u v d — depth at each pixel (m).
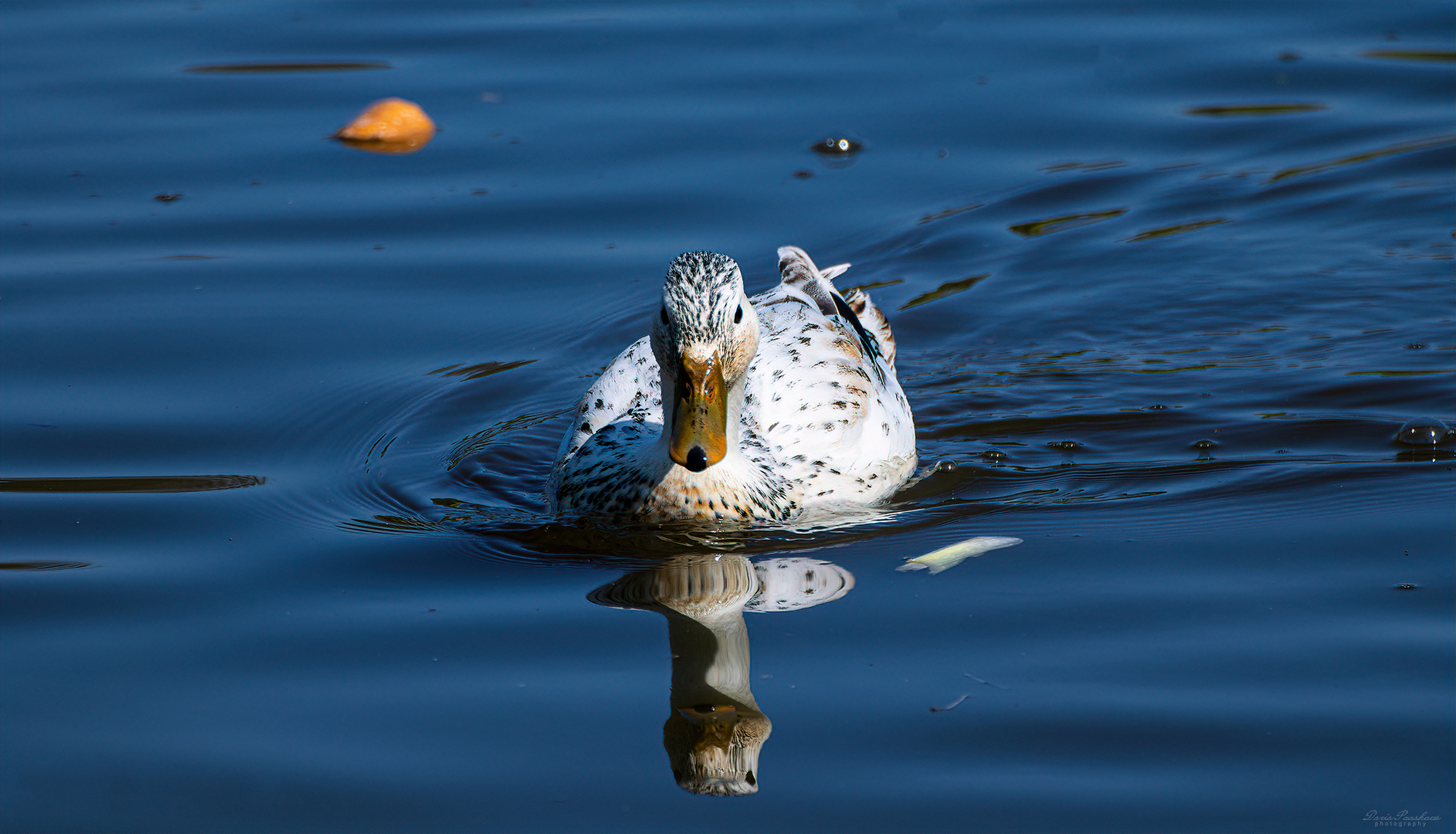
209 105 18.22
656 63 19.42
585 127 17.75
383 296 14.39
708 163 16.94
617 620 9.08
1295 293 14.92
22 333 13.40
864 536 10.43
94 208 15.82
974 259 15.55
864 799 7.14
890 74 19.14
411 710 8.01
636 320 14.11
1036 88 18.77
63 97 18.28
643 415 11.47
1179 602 9.01
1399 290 14.84
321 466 11.55
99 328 13.55
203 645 8.74
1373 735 7.48
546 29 20.64
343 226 15.62
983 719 7.76
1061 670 8.23
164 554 9.98
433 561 10.02
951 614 8.98
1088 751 7.45
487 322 14.02
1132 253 15.73
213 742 7.70
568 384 13.26
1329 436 11.99
